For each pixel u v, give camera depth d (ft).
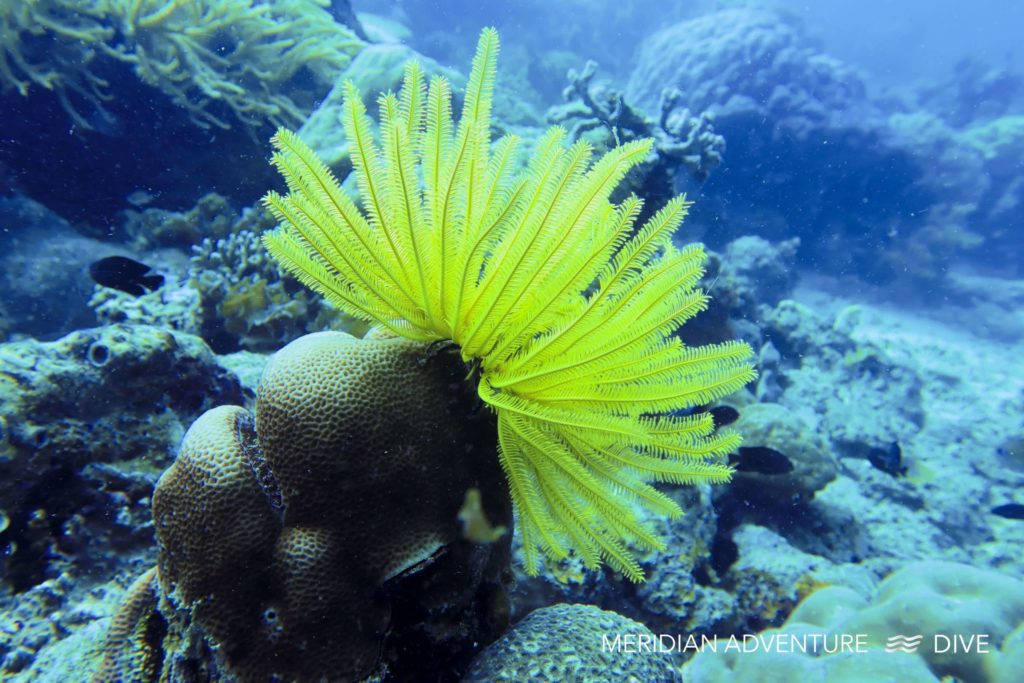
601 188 0.83
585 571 1.61
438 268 0.86
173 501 0.86
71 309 2.71
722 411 2.32
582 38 10.14
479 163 0.88
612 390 0.90
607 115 2.70
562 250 0.86
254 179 3.26
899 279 7.24
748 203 6.73
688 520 2.00
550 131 0.91
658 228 0.81
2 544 1.11
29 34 2.70
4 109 2.73
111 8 2.84
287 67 3.45
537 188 0.86
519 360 0.87
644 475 1.05
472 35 9.67
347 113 0.83
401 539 0.86
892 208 6.98
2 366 1.17
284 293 2.27
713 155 2.70
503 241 0.90
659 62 7.06
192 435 0.89
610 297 0.96
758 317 4.49
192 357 1.42
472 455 0.95
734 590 2.14
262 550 0.84
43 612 1.09
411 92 0.91
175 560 0.85
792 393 3.90
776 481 2.44
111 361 1.27
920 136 7.74
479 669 0.93
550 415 0.84
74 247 2.82
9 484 1.10
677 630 1.79
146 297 2.25
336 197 0.84
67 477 1.17
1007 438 3.97
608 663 0.94
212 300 2.16
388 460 0.87
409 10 9.53
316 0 3.94
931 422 4.28
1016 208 8.07
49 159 2.88
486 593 1.03
